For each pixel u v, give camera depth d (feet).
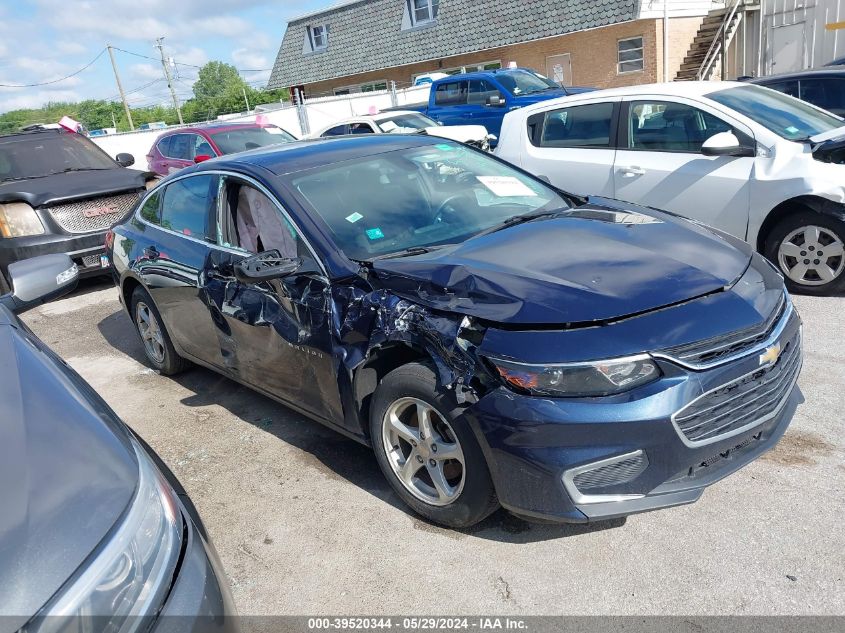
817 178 17.22
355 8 95.40
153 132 77.82
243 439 13.70
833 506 9.72
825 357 14.33
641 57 69.31
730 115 18.89
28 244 25.02
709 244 10.59
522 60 79.00
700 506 10.06
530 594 8.77
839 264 17.53
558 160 22.43
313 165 12.89
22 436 6.21
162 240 15.21
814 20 60.59
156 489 6.13
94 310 24.99
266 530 10.71
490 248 10.68
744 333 8.78
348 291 10.53
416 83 75.41
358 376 10.48
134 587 5.27
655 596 8.50
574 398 8.23
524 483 8.61
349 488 11.57
